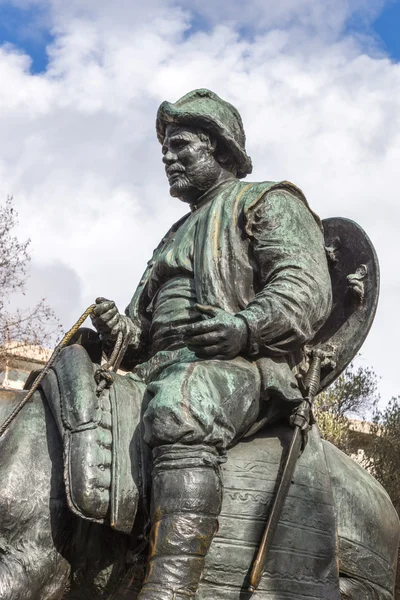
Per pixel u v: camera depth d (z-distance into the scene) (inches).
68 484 120.0
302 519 129.2
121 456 123.6
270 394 130.3
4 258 551.2
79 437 122.0
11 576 118.3
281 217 140.6
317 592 127.3
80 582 126.7
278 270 136.7
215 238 142.6
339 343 147.8
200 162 151.3
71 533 125.2
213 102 154.8
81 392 125.0
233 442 129.0
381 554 141.1
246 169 157.8
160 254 151.6
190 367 126.7
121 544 127.3
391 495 551.2
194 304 139.1
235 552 123.5
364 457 578.6
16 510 121.6
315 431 139.1
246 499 126.5
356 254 150.1
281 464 130.3
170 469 120.0
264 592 123.3
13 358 524.4
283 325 130.3
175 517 117.7
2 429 124.2
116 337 148.1
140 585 144.5
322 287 136.9
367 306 147.3
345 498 139.6
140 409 129.9
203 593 121.3
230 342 127.6
